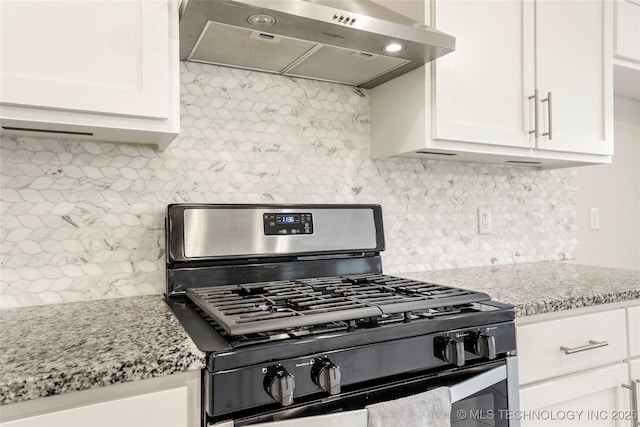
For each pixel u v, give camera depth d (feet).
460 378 3.08
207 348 2.39
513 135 4.71
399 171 5.32
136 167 3.97
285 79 4.68
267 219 4.17
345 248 4.53
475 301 3.28
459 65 4.40
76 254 3.73
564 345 3.79
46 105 2.80
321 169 4.86
